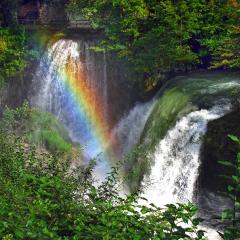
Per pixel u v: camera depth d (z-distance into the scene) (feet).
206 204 44.57
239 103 46.78
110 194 22.62
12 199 18.78
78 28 78.95
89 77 70.74
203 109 47.93
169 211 15.07
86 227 16.37
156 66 65.31
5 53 67.87
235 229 13.55
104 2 70.28
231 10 64.49
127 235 15.23
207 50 65.46
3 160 24.66
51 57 70.90
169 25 65.57
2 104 67.56
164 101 56.03
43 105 71.20
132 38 68.13
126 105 69.26
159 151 51.42
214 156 44.86
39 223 16.06
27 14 93.20
